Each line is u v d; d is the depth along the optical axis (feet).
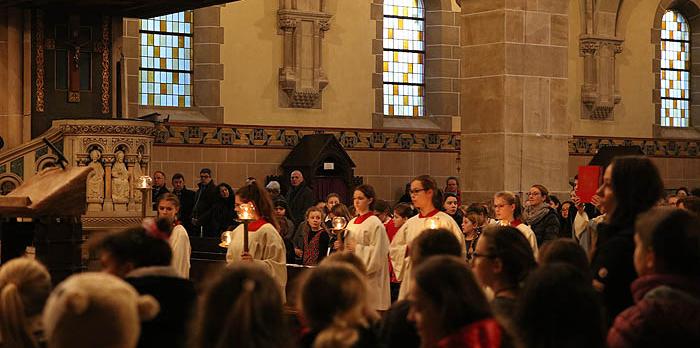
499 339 13.52
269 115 74.95
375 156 78.59
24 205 32.99
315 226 43.93
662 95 93.35
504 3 51.52
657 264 16.08
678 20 94.22
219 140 72.74
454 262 13.84
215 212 60.34
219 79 73.51
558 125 53.06
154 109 71.92
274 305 12.21
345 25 77.92
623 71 89.10
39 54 52.34
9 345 16.67
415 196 33.32
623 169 19.51
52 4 51.29
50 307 11.61
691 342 14.92
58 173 34.58
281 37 75.41
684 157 92.48
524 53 52.06
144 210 40.65
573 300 13.71
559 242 19.06
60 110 52.85
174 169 71.26
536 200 43.83
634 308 15.40
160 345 18.07
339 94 77.56
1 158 47.57
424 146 80.69
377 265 34.32
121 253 18.71
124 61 54.80
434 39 82.94
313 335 16.75
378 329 17.80
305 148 73.72
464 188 53.11
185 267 35.29
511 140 51.78
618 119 89.04
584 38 86.79
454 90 83.15
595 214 56.65
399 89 81.82
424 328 13.66
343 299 14.12
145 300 13.23
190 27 74.02
